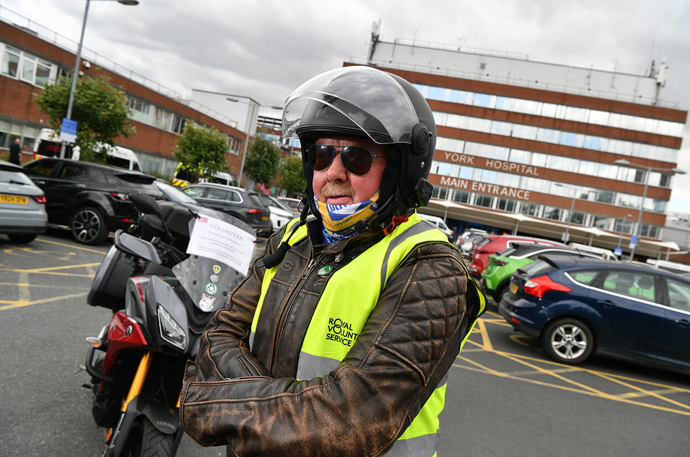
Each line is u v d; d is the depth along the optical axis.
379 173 0.94
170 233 2.62
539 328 5.78
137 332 1.99
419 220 1.00
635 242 23.05
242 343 1.02
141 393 1.99
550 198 39.66
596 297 5.67
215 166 27.94
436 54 44.75
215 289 2.13
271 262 1.06
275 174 40.97
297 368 0.89
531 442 3.31
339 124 0.94
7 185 6.93
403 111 0.94
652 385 5.38
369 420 0.74
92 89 16.84
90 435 2.51
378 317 0.82
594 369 5.71
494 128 40.56
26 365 3.21
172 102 31.55
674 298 5.61
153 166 30.91
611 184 39.28
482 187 40.34
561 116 39.94
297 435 0.74
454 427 3.40
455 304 0.82
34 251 7.30
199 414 0.84
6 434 2.40
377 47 45.03
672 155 38.84
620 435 3.68
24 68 20.58
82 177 8.70
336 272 0.91
